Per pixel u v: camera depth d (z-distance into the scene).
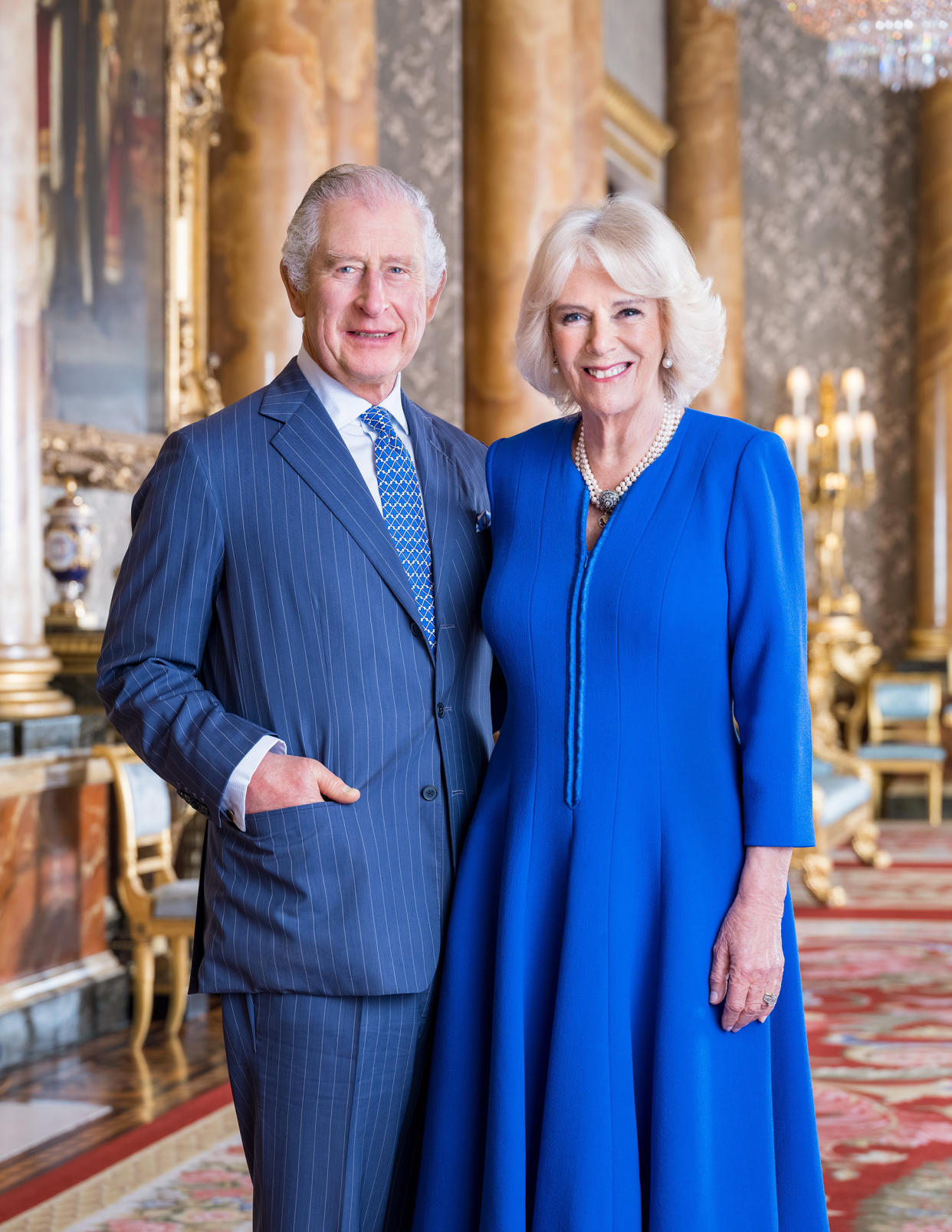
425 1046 2.02
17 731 4.27
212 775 1.85
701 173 10.59
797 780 1.86
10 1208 3.02
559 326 1.96
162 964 4.89
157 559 1.93
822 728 9.16
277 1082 1.88
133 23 5.71
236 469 1.96
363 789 1.91
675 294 1.90
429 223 2.06
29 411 4.42
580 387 1.96
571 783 1.92
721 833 1.89
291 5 5.75
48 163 5.37
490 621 2.03
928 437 10.18
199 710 1.87
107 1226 2.92
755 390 10.88
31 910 4.32
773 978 1.86
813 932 6.06
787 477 1.95
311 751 1.92
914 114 10.50
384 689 1.95
